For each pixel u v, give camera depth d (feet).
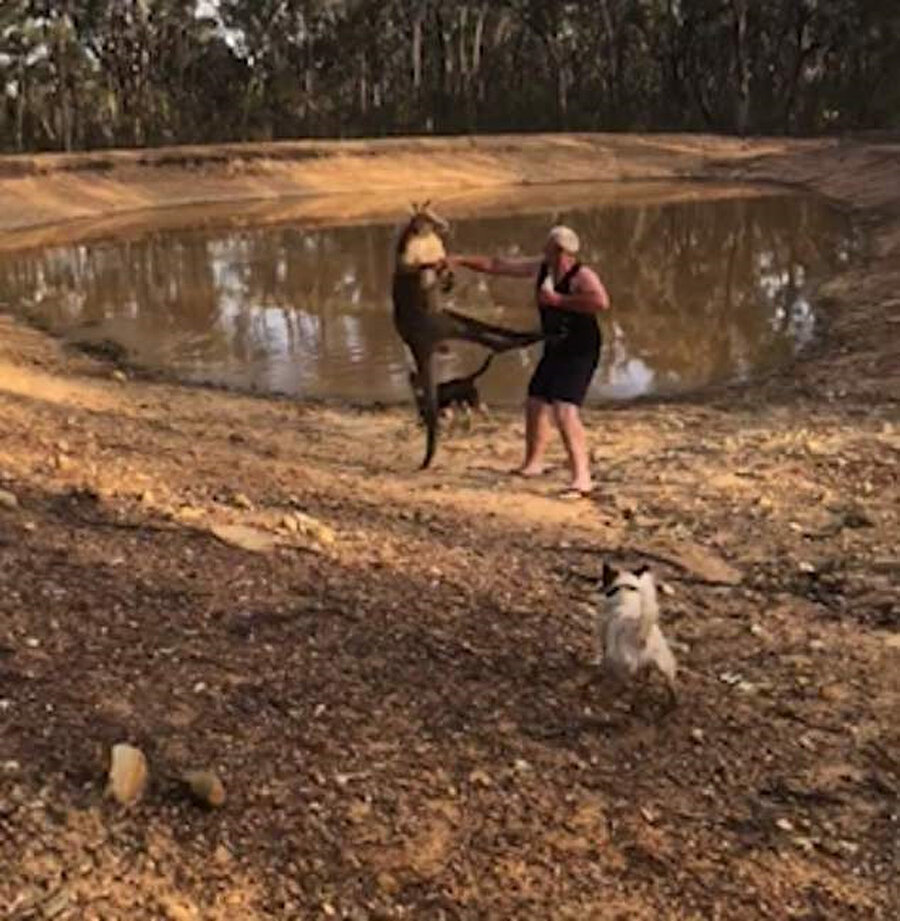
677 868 14.62
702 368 54.24
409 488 31.55
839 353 54.85
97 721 15.49
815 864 15.05
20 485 24.97
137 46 234.58
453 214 135.03
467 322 27.86
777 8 252.42
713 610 23.21
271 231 120.67
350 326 65.62
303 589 21.08
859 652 21.34
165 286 83.15
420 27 261.44
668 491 31.94
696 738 17.81
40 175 156.56
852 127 249.75
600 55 269.64
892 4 235.81
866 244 96.84
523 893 13.80
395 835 14.42
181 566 21.27
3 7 214.90
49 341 62.03
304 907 13.05
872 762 17.61
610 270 86.38
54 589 19.15
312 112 242.58
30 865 12.81
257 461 33.76
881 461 34.60
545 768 16.39
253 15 250.57
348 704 17.13
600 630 18.88
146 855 13.30
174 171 168.96
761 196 152.56
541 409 32.53
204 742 15.49
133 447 33.68
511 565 24.82
